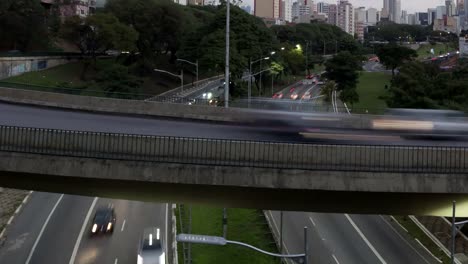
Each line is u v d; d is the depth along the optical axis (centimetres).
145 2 10606
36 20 9331
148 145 2083
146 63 10519
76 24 9494
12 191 4431
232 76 7988
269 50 9888
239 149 2064
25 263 3189
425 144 2953
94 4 15150
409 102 6481
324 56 17075
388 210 2353
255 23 10000
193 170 2058
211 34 8688
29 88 6462
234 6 9869
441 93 6769
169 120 3556
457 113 4056
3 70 8050
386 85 10594
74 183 2266
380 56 12238
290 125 3394
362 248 3462
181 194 2300
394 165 2061
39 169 2098
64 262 3209
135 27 10456
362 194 2119
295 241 3562
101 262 3209
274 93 10225
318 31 18962
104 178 2088
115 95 7350
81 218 3919
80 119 3381
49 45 10300
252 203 2367
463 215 2356
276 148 2061
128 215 4006
